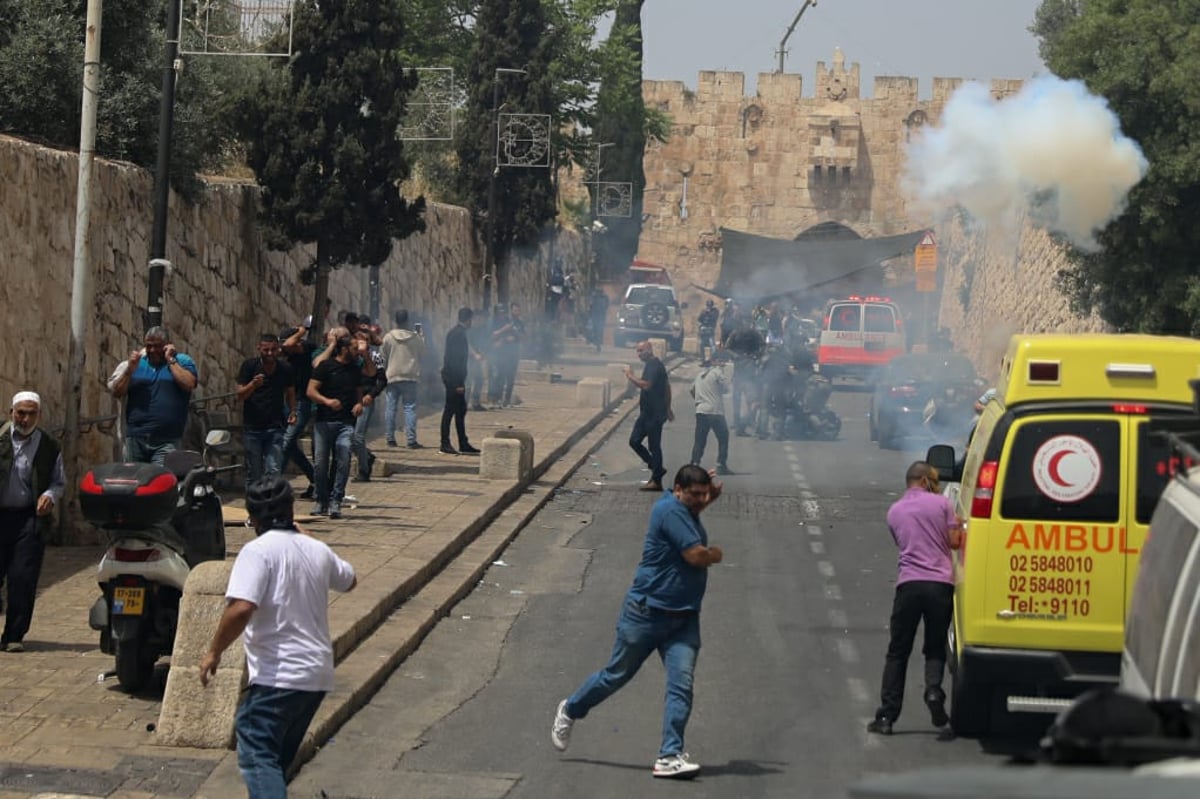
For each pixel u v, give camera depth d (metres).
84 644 11.23
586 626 13.57
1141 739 3.66
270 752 7.29
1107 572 9.63
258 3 21.45
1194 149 21.92
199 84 20.44
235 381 21.34
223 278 20.72
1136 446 9.63
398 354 24.41
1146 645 6.46
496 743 9.96
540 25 42.38
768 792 8.97
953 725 10.20
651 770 9.41
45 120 18.00
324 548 7.52
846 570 16.56
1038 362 9.79
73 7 18.89
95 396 16.14
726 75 74.81
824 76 74.44
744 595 15.12
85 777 8.48
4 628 11.30
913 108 74.00
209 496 11.12
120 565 9.89
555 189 44.59
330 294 26.70
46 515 10.98
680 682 9.30
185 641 9.12
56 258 15.16
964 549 10.03
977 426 11.30
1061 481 9.70
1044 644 9.70
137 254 17.39
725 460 24.45
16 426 10.91
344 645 11.59
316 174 21.50
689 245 75.38
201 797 8.25
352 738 9.95
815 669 12.24
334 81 21.30
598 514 20.02
